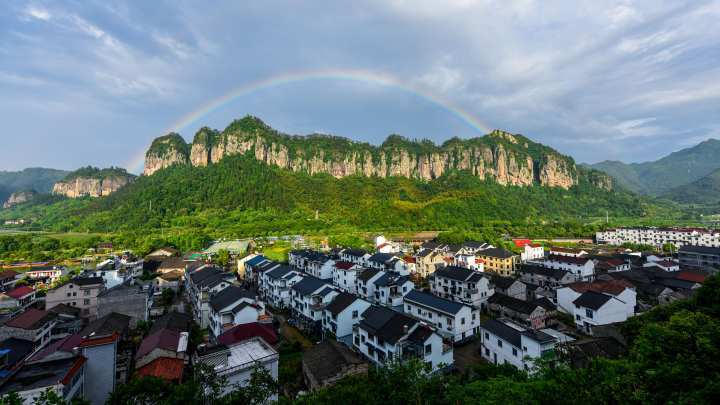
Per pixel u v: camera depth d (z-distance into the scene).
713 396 16.78
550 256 98.69
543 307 63.38
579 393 20.69
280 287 73.62
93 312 69.12
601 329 49.44
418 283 93.81
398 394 23.20
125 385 23.52
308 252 111.50
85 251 140.62
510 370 33.03
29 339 51.16
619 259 100.69
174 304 76.19
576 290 65.62
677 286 76.69
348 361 40.44
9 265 115.25
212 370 26.47
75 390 31.94
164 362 40.44
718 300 37.88
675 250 133.12
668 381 19.19
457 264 103.94
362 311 56.50
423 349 41.69
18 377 30.27
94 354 34.97
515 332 45.25
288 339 58.22
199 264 95.19
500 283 77.56
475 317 56.03
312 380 39.53
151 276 97.31
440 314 55.81
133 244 152.50
